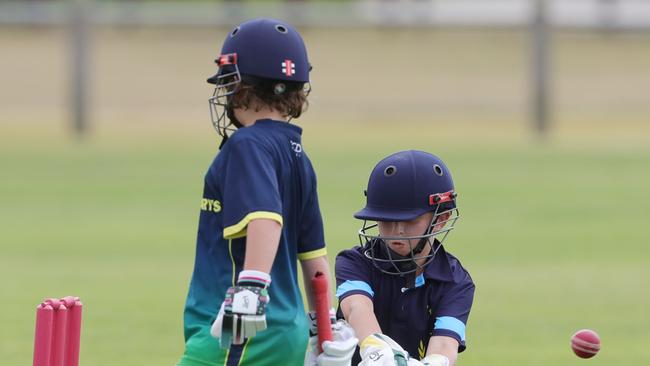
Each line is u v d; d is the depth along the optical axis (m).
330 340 17.33
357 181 66.06
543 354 28.98
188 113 102.25
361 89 111.31
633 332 31.80
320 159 75.88
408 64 119.75
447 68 118.69
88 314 33.94
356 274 19.41
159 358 28.31
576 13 133.25
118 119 98.31
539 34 93.00
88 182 66.50
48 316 16.73
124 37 125.69
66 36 126.94
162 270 41.91
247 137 16.75
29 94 107.62
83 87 90.94
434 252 19.19
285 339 16.83
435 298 19.39
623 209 57.31
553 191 63.28
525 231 50.88
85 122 90.69
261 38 17.16
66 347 17.19
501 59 121.38
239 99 17.25
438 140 87.75
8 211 56.56
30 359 28.19
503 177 68.44
